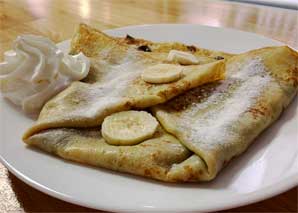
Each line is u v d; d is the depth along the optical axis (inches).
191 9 19.3
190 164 8.0
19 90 11.3
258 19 17.6
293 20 17.2
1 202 8.0
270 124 9.8
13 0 21.9
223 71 11.0
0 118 10.6
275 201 7.7
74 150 8.8
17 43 11.7
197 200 7.3
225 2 20.2
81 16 18.8
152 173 8.1
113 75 11.9
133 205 7.1
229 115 9.4
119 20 18.1
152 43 14.4
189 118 9.5
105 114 9.7
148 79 10.7
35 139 9.2
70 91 10.9
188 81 10.5
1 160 8.8
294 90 10.8
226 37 15.0
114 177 8.3
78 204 7.4
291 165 8.1
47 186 7.8
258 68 11.2
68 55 12.5
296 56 11.7
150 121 9.4
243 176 8.1
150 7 19.8
